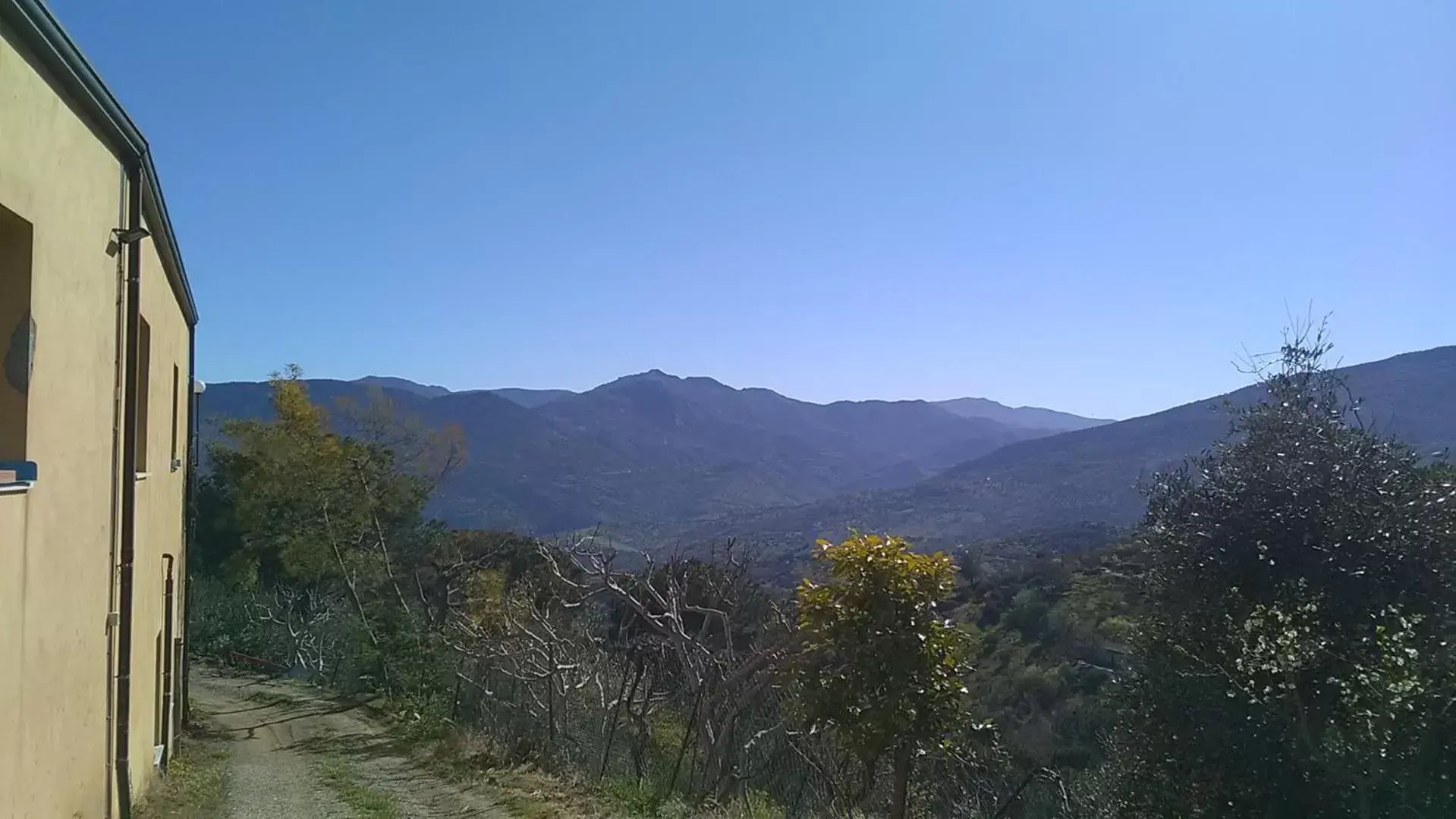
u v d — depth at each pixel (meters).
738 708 11.61
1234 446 7.35
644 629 16.95
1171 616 7.22
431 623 23.89
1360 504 6.57
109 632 7.71
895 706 7.21
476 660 19.05
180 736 16.00
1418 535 6.35
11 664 5.49
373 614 26.86
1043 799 10.83
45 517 6.09
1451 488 6.36
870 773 8.78
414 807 12.13
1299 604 6.51
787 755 11.59
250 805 11.99
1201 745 6.64
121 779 8.23
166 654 12.77
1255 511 6.88
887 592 7.46
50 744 6.26
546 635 16.30
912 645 7.33
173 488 13.40
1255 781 6.35
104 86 6.79
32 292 5.84
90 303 7.02
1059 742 12.59
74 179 6.61
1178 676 6.89
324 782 13.89
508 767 14.37
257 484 33.62
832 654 7.80
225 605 35.09
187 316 15.02
